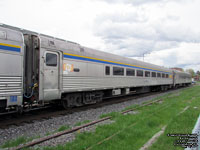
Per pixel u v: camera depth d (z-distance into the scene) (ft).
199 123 9.17
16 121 19.52
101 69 32.48
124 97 45.37
